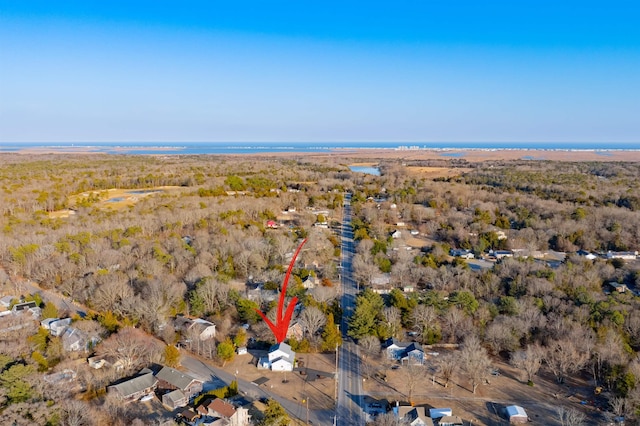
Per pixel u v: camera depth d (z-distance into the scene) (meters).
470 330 92.25
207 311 103.00
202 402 71.56
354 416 70.44
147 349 84.25
